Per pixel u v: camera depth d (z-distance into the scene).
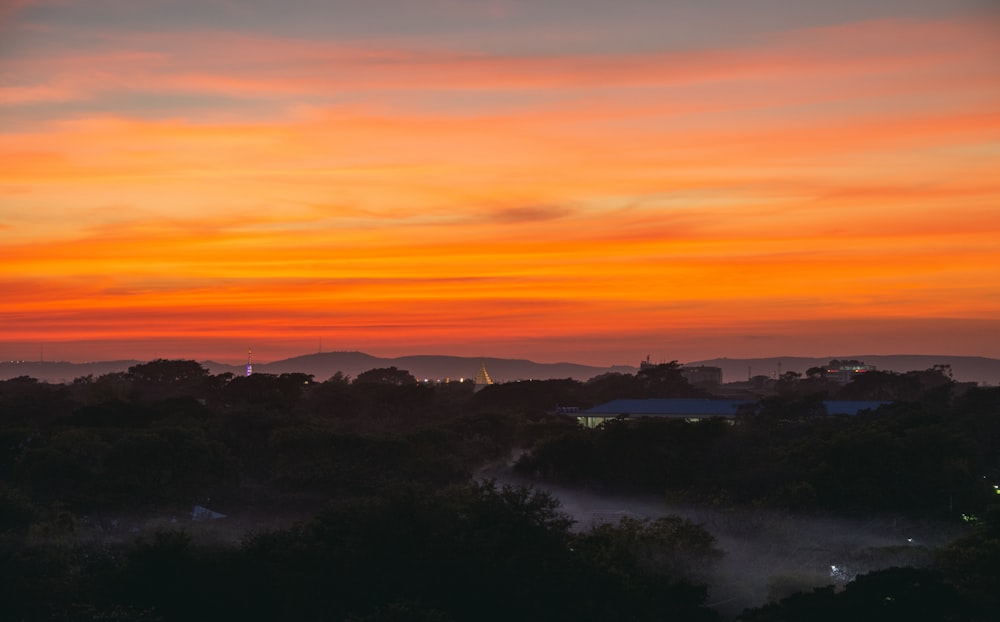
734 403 160.38
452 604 55.84
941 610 49.78
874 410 134.75
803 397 142.12
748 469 99.44
